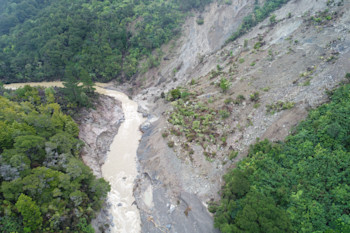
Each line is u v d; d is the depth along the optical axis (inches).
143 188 1803.6
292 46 2297.0
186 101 2369.6
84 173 1593.3
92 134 2213.3
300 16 2603.3
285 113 1713.8
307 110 1626.5
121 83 3486.7
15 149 1419.8
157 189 1754.4
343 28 2079.2
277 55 2313.0
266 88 2006.6
